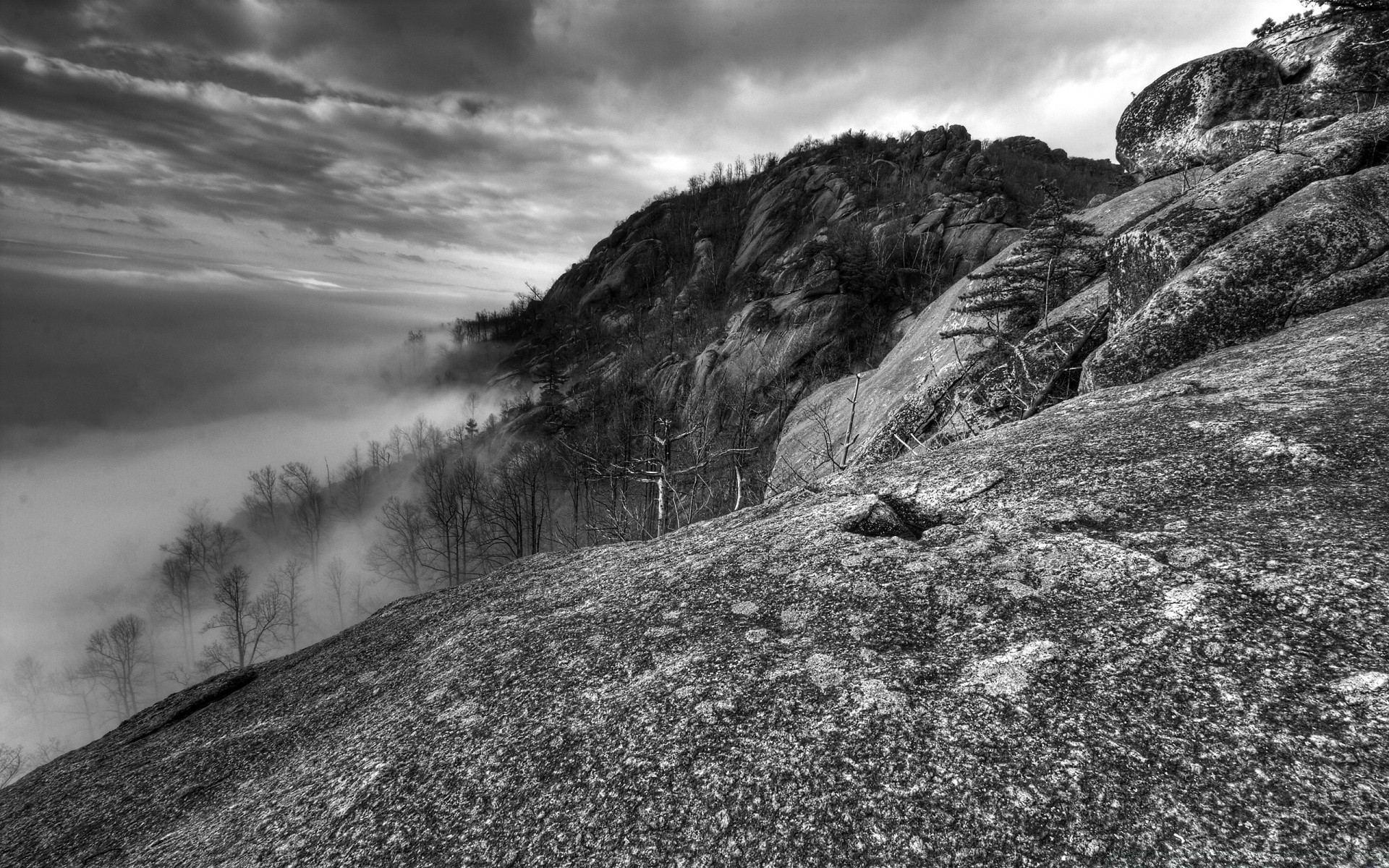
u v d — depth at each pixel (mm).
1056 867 1350
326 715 2865
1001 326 12156
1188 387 4238
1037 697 1771
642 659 2367
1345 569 1938
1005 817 1473
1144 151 14695
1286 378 3852
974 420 9773
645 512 17125
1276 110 12992
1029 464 3287
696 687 2107
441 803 1906
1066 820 1436
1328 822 1310
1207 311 6090
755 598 2590
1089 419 3961
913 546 2729
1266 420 3127
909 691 1893
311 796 2150
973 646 2027
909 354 18000
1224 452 2885
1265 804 1373
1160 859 1314
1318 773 1407
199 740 3129
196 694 3898
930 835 1474
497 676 2506
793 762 1741
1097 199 17531
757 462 22797
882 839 1488
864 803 1580
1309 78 13367
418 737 2242
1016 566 2367
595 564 3758
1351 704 1536
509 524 49375
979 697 1821
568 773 1898
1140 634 1901
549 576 3785
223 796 2477
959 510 3025
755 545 3162
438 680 2664
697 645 2357
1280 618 1829
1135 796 1450
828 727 1827
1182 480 2748
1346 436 2744
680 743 1896
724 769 1771
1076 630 1979
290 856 1889
